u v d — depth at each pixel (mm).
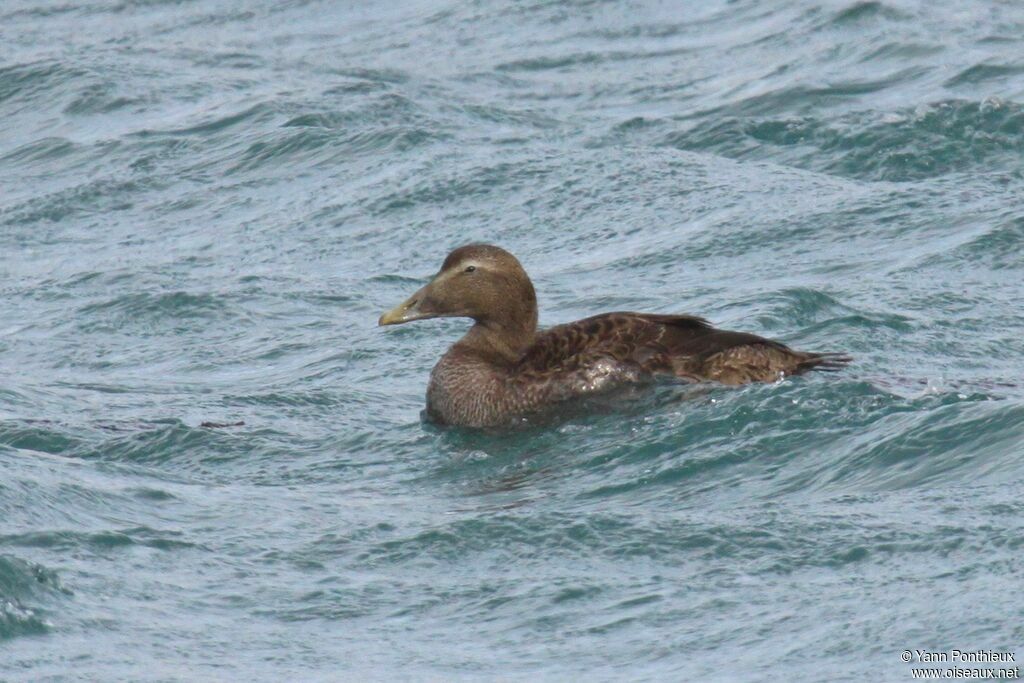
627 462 11344
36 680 7953
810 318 15617
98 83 27562
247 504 10742
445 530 9891
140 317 17609
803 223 19078
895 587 8500
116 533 9859
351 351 16031
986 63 25000
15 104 27484
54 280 19234
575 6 32375
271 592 9102
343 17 33250
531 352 13109
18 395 14625
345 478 11797
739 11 30625
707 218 19578
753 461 11023
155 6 35062
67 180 23672
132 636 8477
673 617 8469
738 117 23781
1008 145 21562
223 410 13992
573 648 8227
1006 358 14188
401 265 19141
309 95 26312
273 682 7953
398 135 23656
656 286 17469
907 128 22172
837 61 26406
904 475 10258
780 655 7891
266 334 16891
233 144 24266
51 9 35344
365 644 8414
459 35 31188
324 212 21234
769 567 8977
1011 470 9930
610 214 20203
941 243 17859
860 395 11953
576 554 9430
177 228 21266
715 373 12680
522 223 20234
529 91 27094
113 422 13531
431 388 13320
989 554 8719
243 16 33875
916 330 14992
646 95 26250
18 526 9734
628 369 12758
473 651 8273
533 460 11766
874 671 7598
